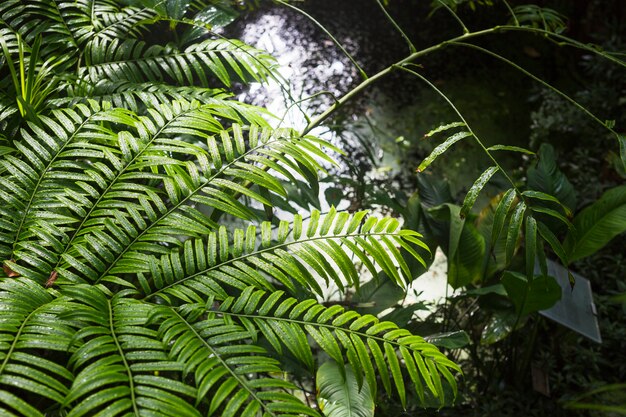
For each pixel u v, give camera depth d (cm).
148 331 147
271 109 472
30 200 178
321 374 255
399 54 563
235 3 302
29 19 329
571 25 602
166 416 128
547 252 388
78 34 251
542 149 354
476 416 321
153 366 136
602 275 406
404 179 475
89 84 235
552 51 594
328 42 548
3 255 169
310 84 514
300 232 181
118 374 130
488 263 332
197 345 144
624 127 487
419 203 329
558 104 496
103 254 169
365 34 568
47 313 146
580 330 315
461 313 389
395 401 300
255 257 175
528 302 303
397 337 166
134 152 192
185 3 257
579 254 338
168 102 229
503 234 334
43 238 171
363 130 496
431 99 537
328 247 178
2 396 119
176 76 242
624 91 501
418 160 491
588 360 356
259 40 531
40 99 225
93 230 174
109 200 180
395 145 496
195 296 164
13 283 155
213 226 180
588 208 333
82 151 190
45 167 186
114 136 199
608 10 578
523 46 595
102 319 147
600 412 334
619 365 360
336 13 573
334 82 521
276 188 187
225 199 184
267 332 156
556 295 298
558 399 343
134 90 232
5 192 178
